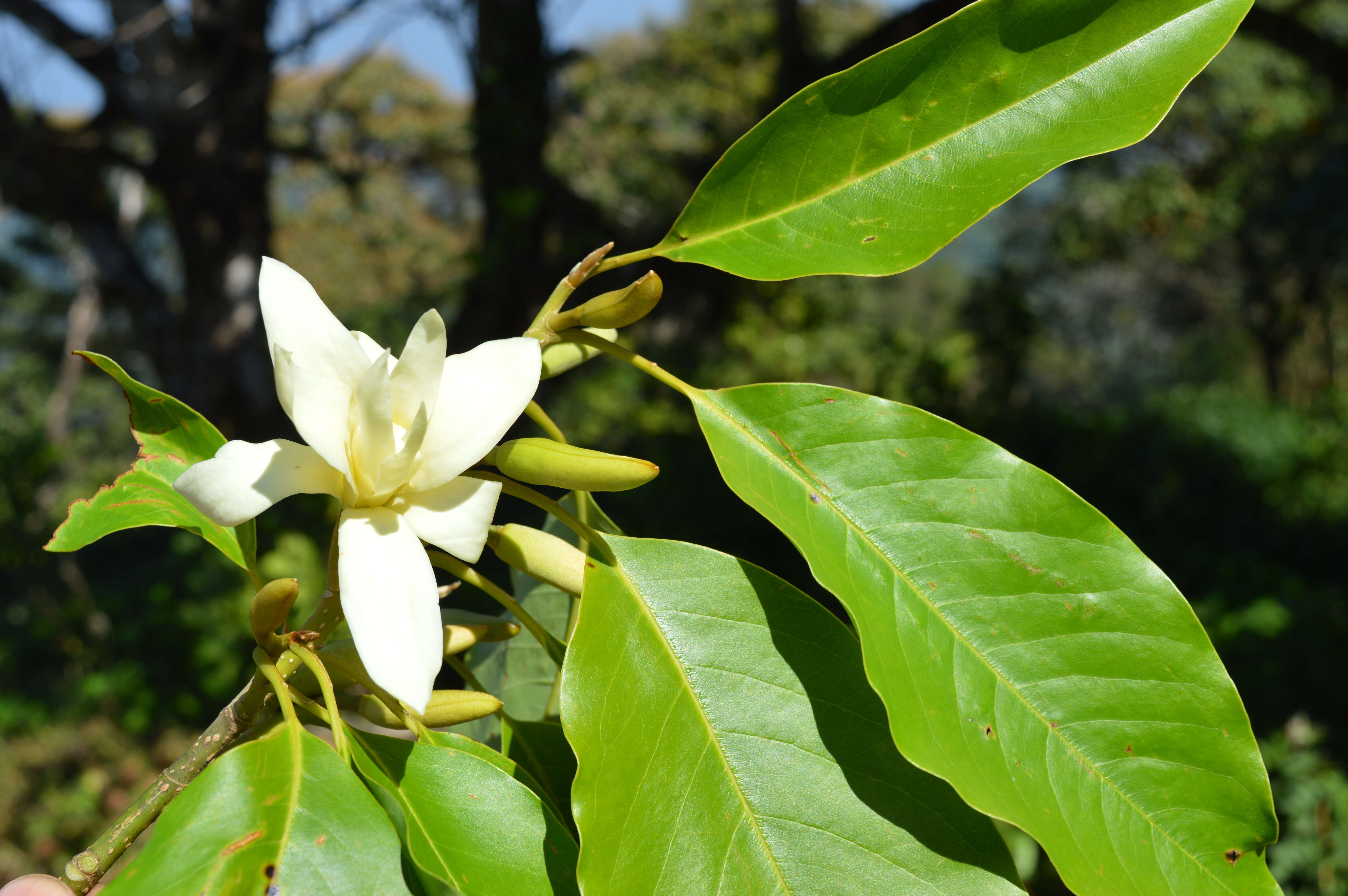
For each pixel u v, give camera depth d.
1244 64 5.74
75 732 2.53
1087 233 7.27
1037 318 5.05
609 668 0.45
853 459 0.48
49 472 2.96
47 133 2.81
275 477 0.42
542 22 2.54
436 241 4.42
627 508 3.57
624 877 0.43
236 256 2.91
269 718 0.46
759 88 4.61
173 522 0.50
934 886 0.44
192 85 2.79
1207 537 4.70
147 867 0.40
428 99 5.10
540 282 2.44
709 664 0.46
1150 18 0.48
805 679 0.46
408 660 0.41
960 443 0.48
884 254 0.48
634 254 0.50
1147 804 0.44
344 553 0.42
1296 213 5.47
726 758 0.45
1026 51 0.49
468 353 0.44
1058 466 4.73
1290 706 2.33
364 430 0.42
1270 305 8.11
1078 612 0.46
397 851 0.42
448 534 0.43
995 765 0.44
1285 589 3.47
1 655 2.78
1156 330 10.26
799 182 0.50
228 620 2.64
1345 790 1.78
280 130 3.34
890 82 0.49
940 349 4.73
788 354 4.16
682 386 0.49
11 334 7.23
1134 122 0.47
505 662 0.61
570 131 3.93
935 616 0.46
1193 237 6.96
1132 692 0.45
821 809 0.45
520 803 0.45
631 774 0.44
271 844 0.41
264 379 2.92
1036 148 0.48
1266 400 7.82
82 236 3.11
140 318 3.21
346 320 3.88
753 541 3.43
